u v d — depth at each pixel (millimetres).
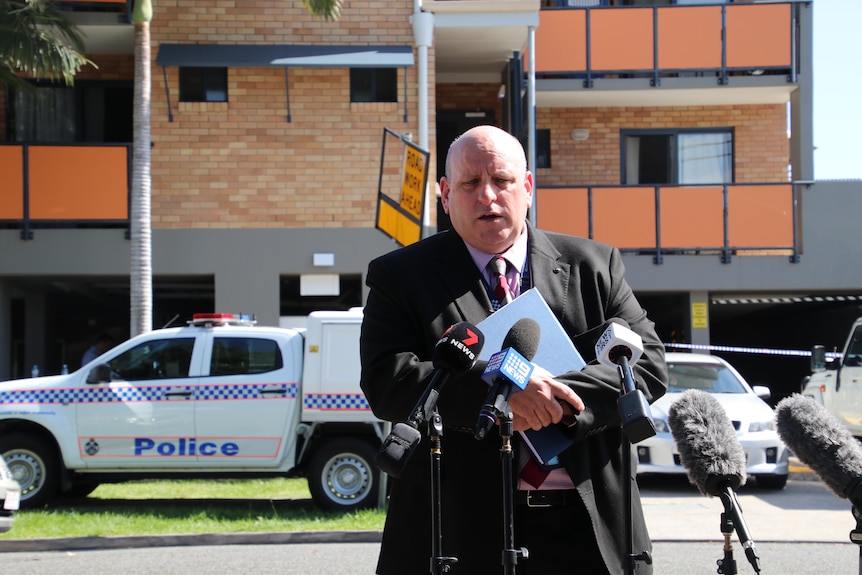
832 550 8172
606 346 2926
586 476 3133
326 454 10180
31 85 14148
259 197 14398
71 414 10336
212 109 14406
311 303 16438
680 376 12742
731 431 3455
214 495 11641
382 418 3254
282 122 14484
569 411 3025
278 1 14594
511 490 2822
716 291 15641
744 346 21172
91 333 19250
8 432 10594
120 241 14078
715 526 9141
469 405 2992
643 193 15453
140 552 8516
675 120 17156
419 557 3168
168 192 14320
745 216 15398
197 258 14258
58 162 14031
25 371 15812
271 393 10344
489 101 17516
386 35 14656
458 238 3416
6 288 14406
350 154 14500
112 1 14117
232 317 10828
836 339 18203
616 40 15930
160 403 10383
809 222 15461
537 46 15891
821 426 3252
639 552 3150
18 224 14062
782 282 15375
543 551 3148
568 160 17078
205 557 8250
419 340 3322
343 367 10297
